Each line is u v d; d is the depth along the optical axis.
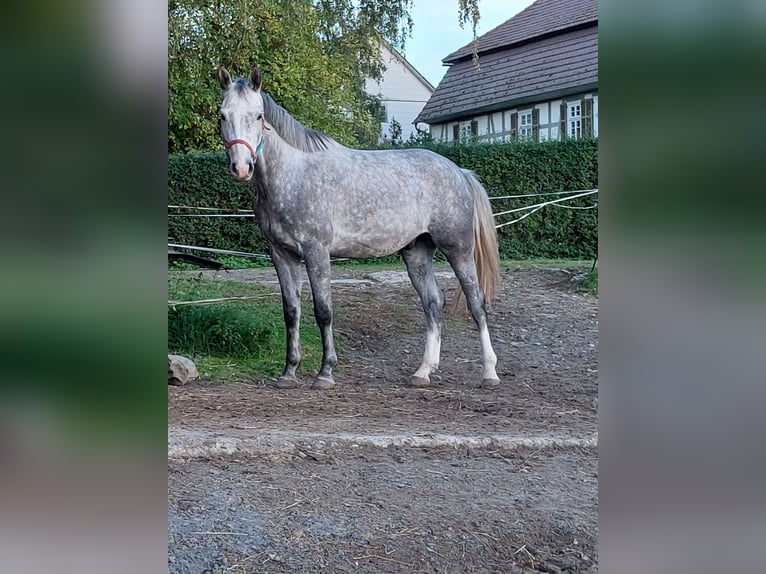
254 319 8.03
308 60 14.54
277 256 6.74
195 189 12.75
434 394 6.61
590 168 13.46
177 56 9.46
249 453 4.41
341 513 3.76
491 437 4.94
